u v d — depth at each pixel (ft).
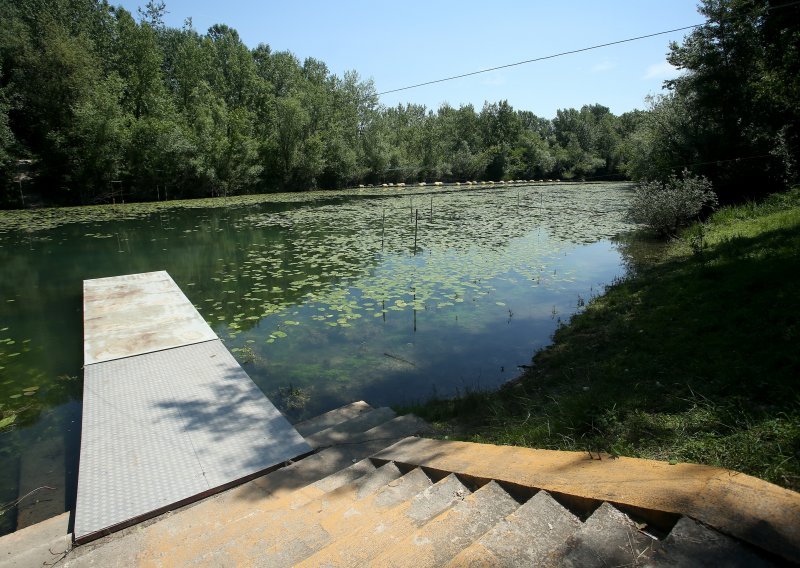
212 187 100.32
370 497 7.86
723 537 4.61
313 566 5.59
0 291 30.22
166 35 135.54
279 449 11.32
